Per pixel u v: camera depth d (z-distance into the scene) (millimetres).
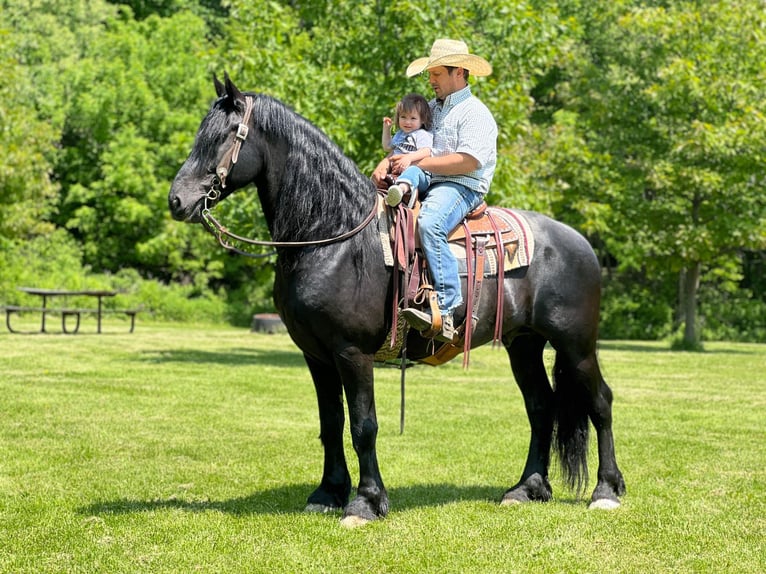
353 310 5121
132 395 11039
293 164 5203
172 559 4602
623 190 23156
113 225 32062
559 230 5840
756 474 6895
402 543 4875
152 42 33688
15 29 33469
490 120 5441
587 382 5805
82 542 4902
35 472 6711
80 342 19078
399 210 5250
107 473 6723
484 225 5520
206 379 12914
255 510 5664
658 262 24531
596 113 24234
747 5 22031
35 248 31234
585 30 27641
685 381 14219
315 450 7773
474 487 6465
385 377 14148
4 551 4750
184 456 7449
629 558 4680
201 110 33375
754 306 30641
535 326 5707
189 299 32062
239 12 15758
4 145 23641
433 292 5195
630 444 8266
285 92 15023
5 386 11562
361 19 15906
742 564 4605
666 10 24719
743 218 22125
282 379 13172
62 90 32594
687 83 21891
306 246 5164
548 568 4500
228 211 14875
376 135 15250
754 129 21234
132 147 31250
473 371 15430
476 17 15828
